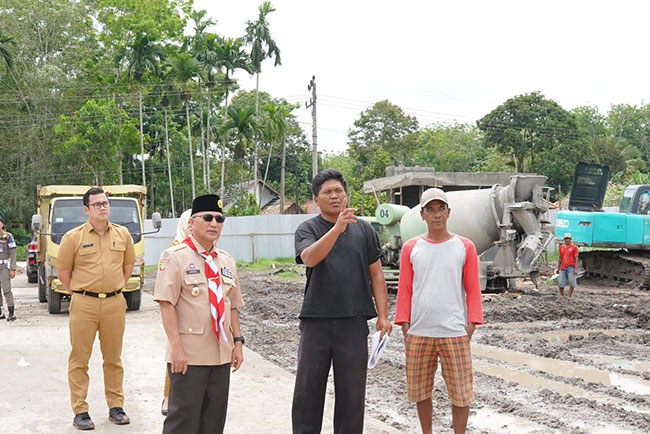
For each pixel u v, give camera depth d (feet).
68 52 181.16
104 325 21.65
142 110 181.57
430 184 78.95
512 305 51.52
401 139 236.02
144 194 57.21
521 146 179.63
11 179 176.35
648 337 39.81
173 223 123.75
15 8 180.96
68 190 54.95
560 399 25.71
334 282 16.24
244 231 115.14
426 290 17.83
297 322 47.47
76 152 161.17
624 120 250.57
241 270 96.84
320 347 16.25
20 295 66.28
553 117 180.45
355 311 16.37
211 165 197.88
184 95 173.06
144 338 37.83
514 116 181.47
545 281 76.07
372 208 122.01
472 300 17.88
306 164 240.12
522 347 37.11
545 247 58.44
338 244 16.42
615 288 71.77
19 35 178.40
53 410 23.18
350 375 16.21
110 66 177.37
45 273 55.57
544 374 30.35
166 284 15.98
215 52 166.20
